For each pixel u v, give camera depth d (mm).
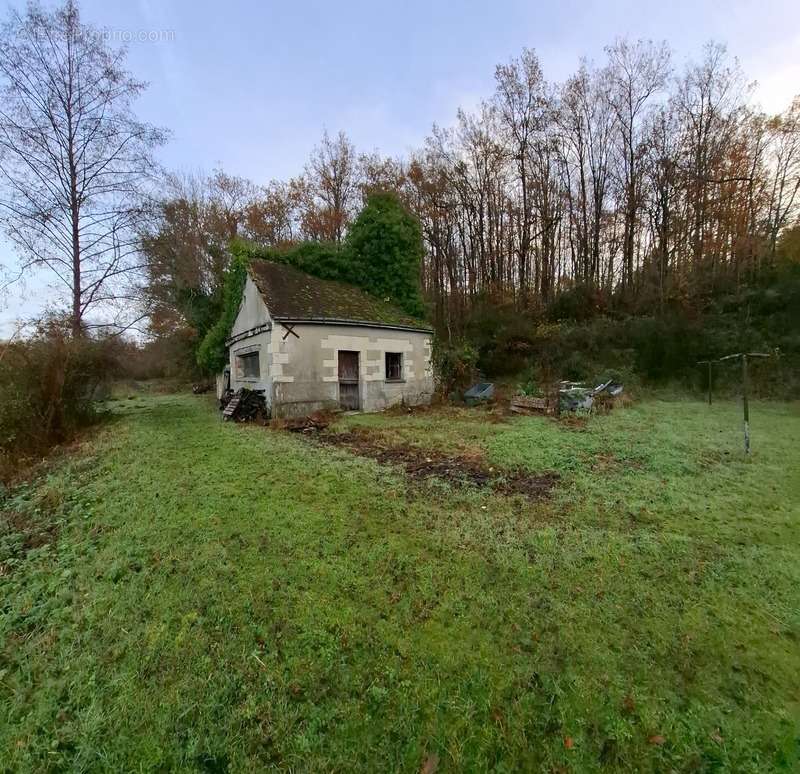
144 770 1800
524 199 21703
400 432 8961
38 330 8461
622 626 2557
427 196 22781
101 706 2086
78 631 2623
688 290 17844
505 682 2162
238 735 1919
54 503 4828
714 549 3523
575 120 21125
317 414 11016
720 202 17766
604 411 11508
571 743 1870
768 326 15156
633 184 19969
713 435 8023
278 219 25609
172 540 3686
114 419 11281
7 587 3139
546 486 5273
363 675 2219
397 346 13234
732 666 2260
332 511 4324
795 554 3436
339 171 24734
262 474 5641
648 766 1778
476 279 23438
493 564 3275
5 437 7387
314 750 1854
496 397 14719
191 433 8867
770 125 16953
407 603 2783
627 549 3512
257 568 3207
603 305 19609
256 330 11883
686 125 18594
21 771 1818
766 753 1813
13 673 2344
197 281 19375
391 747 1869
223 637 2492
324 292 13328
